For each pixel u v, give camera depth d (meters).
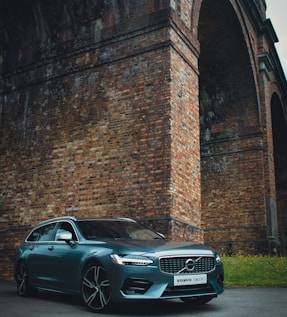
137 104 10.46
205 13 15.92
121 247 5.33
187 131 10.62
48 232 6.93
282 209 27.84
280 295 7.15
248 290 7.96
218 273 5.69
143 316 5.05
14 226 11.77
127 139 10.41
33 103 12.41
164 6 10.59
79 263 5.75
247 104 19.14
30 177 11.87
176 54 10.57
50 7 12.41
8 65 13.23
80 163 11.04
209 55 18.30
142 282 5.05
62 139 11.55
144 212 9.70
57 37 12.34
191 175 10.52
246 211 18.44
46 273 6.51
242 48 17.89
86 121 11.23
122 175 10.26
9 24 13.16
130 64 10.83
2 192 12.30
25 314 5.17
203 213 19.33
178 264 5.31
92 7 11.77
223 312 5.32
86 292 5.54
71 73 11.85
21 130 12.44
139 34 10.83
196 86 11.46
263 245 17.66
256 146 18.73
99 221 6.54
